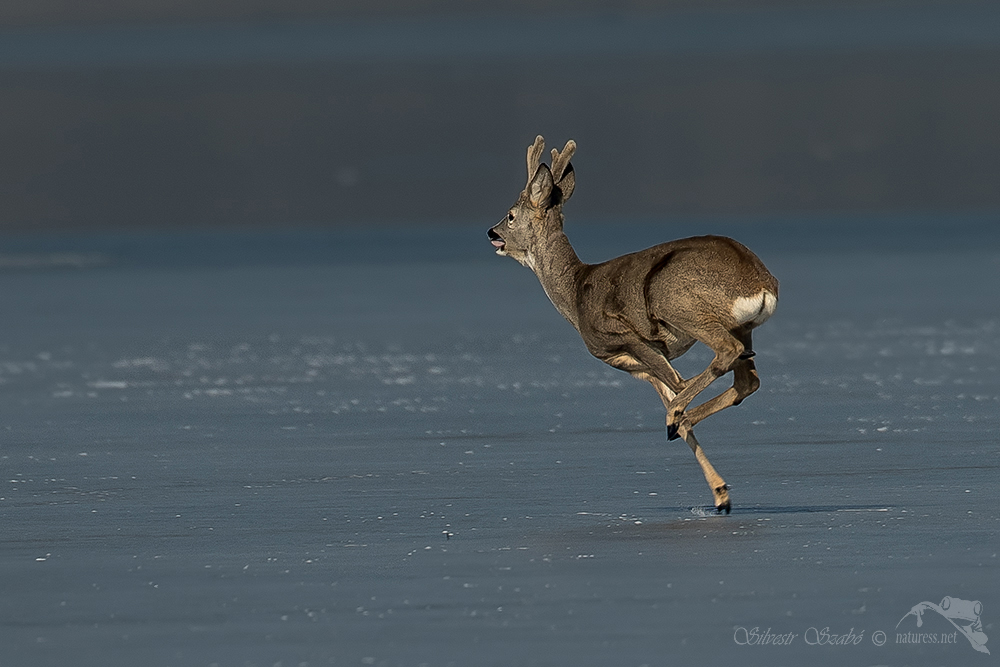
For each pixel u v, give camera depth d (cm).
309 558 1694
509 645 1370
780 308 4650
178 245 8581
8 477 2234
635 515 1912
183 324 4478
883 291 5047
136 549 1752
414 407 2895
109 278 6147
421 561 1670
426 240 8488
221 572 1636
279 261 6906
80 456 2414
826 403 2845
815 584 1541
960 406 2755
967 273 5588
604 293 1991
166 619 1463
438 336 4066
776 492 2048
